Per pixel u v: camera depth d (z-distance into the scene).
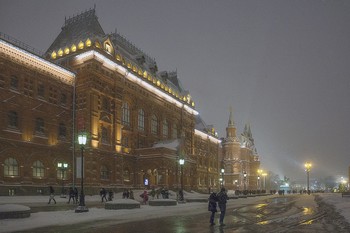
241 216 25.84
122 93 68.56
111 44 66.44
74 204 39.28
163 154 70.38
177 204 41.88
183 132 92.50
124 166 68.56
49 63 56.19
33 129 52.84
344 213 26.17
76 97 61.22
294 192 131.00
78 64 61.84
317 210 31.31
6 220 21.98
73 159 56.75
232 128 146.12
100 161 61.34
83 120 54.97
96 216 25.48
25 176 50.41
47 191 53.09
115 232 17.42
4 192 46.97
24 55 51.91
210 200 20.34
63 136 58.44
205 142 116.88
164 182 69.88
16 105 50.38
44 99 55.34
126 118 70.88
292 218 23.86
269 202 48.59
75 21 72.81
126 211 29.84
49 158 54.69
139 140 74.50
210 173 117.12
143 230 18.12
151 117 79.12
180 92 98.12
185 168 82.25
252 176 153.62
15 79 51.00
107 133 64.69
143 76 76.06
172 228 18.88
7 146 48.19
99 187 59.97
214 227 19.16
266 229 18.00
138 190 67.25
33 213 26.27
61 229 18.61
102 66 63.31
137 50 85.69
